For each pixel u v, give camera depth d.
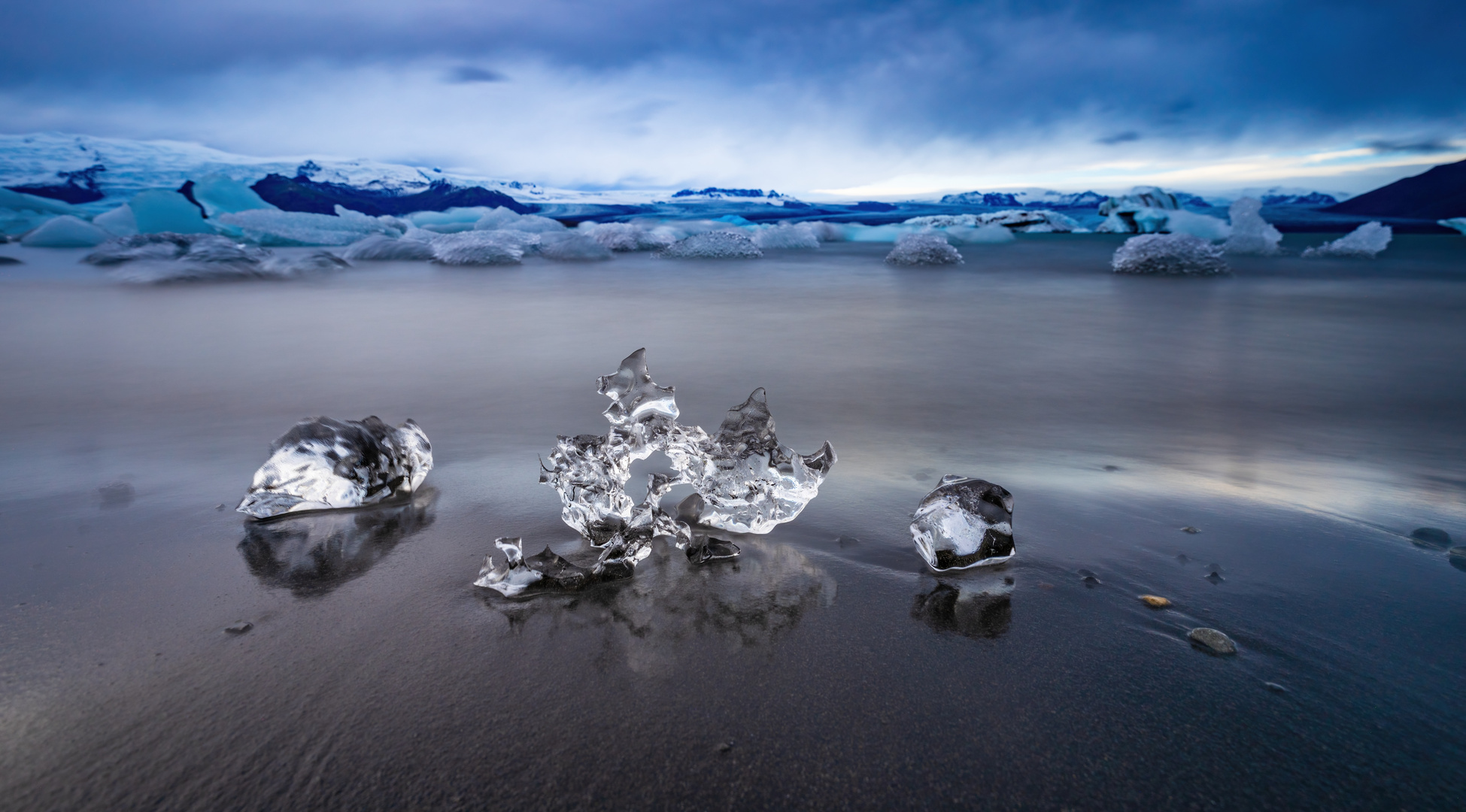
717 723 1.04
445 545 1.71
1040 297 8.58
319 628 1.32
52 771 0.94
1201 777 0.94
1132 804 0.90
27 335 5.68
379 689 1.12
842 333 5.84
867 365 4.43
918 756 0.98
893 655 1.23
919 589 1.49
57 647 1.24
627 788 0.91
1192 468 2.38
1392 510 1.98
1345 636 1.30
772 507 1.78
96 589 1.47
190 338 5.54
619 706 1.08
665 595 1.46
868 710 1.08
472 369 4.28
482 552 1.67
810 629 1.32
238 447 2.62
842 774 0.94
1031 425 3.01
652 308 7.61
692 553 1.64
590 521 1.73
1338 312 7.18
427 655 1.22
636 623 1.34
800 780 0.93
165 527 1.83
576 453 1.74
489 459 2.46
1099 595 1.46
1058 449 2.63
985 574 1.55
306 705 1.08
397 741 1.00
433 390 3.68
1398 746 1.01
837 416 3.17
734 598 1.45
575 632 1.30
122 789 0.91
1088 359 4.69
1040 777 0.94
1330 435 2.88
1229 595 1.46
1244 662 1.21
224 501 2.03
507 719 1.05
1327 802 0.90
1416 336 5.68
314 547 1.69
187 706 1.08
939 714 1.07
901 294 8.95
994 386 3.81
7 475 2.26
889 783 0.93
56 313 7.07
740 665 1.20
